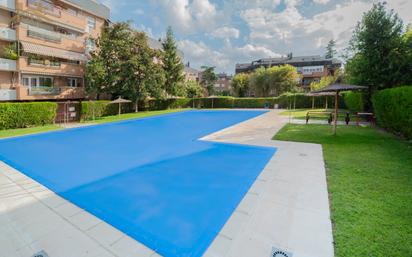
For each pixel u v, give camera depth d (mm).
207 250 2871
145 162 7434
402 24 13266
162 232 3416
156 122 19219
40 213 3943
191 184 5434
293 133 11180
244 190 4996
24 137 12102
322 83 32094
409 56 12625
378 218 3352
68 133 13656
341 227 3158
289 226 3283
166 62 32812
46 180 5793
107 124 17766
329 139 9508
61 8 21906
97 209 4168
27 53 19344
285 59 59594
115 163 7367
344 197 4082
